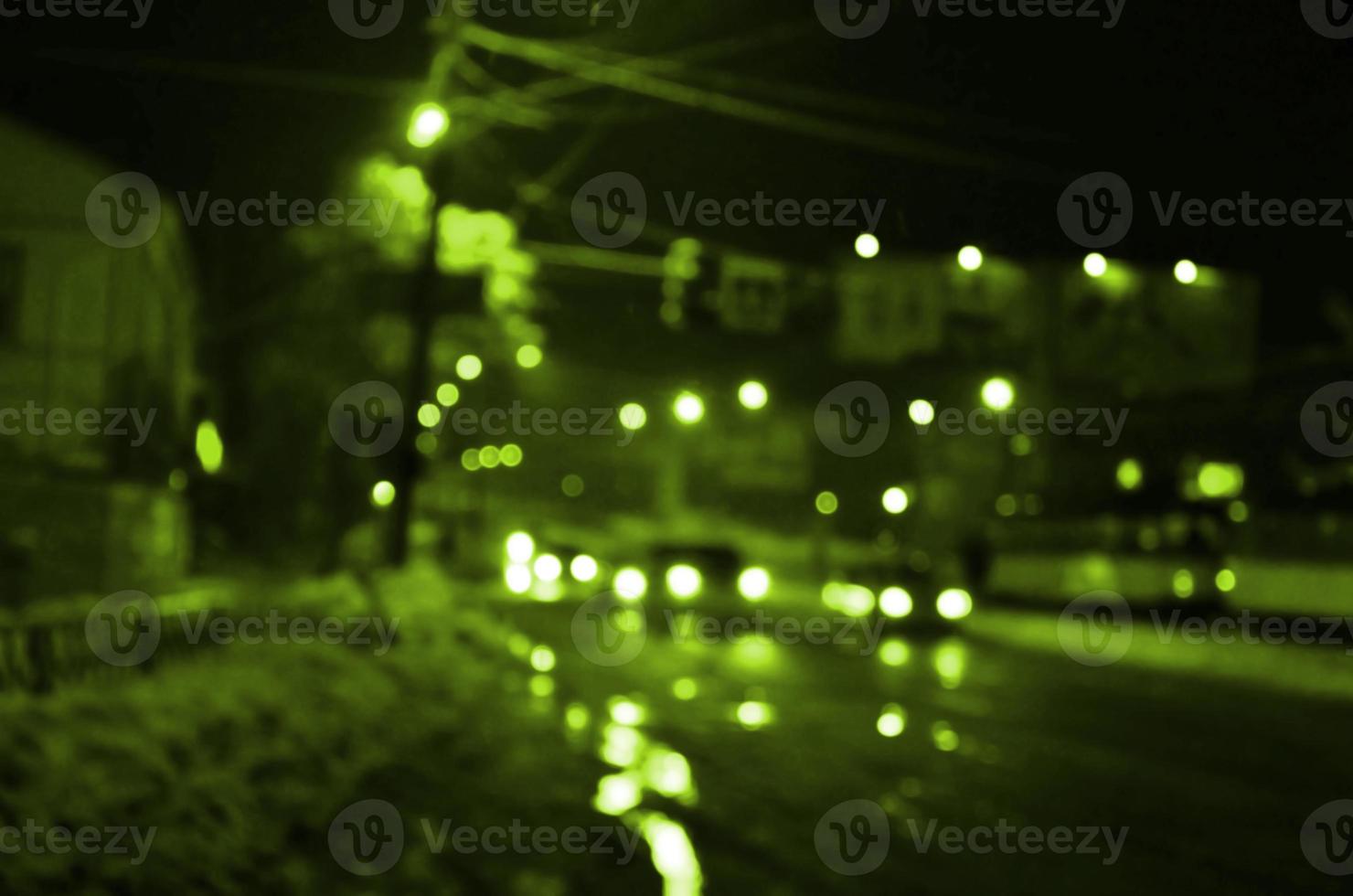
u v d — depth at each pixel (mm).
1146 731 16094
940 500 45094
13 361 24703
